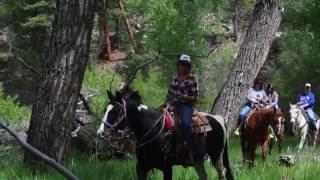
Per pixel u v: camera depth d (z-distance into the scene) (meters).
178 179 9.43
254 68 14.39
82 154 13.61
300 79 30.84
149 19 29.58
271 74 34.94
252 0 50.19
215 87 32.00
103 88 23.42
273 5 14.48
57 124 10.49
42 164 10.12
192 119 8.79
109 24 47.22
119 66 39.94
